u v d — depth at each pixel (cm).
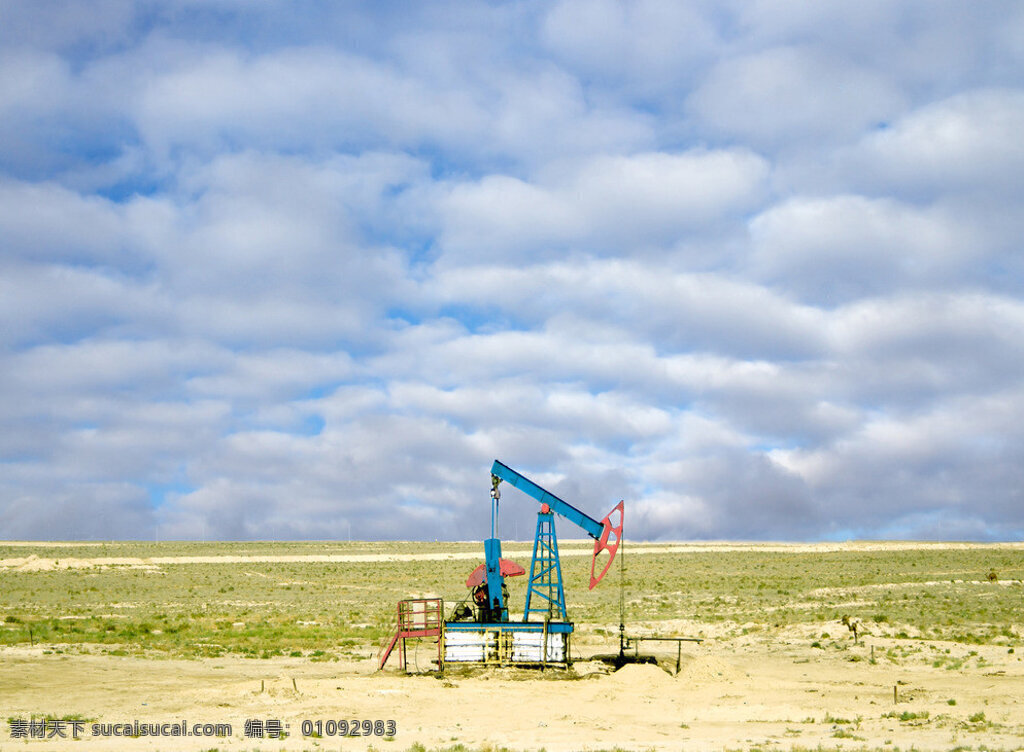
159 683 3650
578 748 2412
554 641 3988
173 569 12188
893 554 14475
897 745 2392
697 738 2600
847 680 3788
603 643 5228
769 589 8750
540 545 4234
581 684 3609
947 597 7425
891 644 4784
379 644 5150
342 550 17212
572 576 10962
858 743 2445
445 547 18350
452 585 10081
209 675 3906
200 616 6762
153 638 5316
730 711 3080
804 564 12294
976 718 2744
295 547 18012
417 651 4812
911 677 3838
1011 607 6594
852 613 6388
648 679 3666
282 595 8831
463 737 2625
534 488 4262
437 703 3203
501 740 2569
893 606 6831
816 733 2652
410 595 8850
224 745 2480
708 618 6450
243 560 14300
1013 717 2777
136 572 11544
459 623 4022
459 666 3984
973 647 4647
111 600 8131
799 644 5044
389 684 3506
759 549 17050
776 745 2445
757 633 5531
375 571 12138
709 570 11606
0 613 6719
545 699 3312
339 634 5606
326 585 10106
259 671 4072
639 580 10188
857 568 11425
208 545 18475
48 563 11512
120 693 3400
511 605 7625
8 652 4603
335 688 3403
